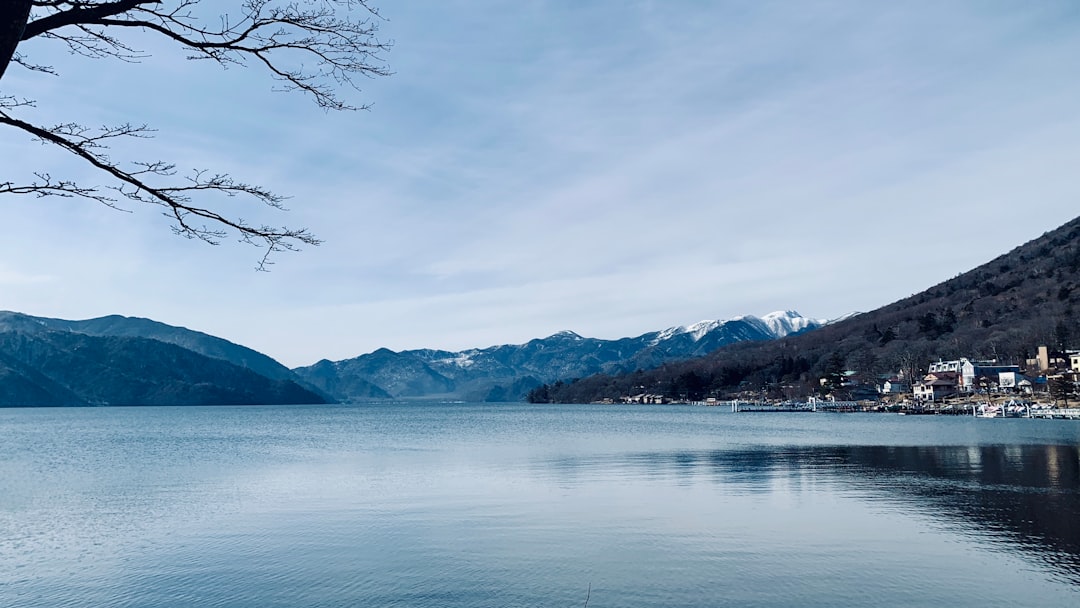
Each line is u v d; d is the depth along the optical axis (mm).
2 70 5695
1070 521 31250
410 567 25250
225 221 8500
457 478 48906
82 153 7438
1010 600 20938
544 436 101250
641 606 21047
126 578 24812
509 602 21594
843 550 26547
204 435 120438
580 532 30031
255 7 7844
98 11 6855
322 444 89812
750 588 22375
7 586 24094
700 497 38750
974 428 111312
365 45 8594
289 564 25938
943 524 30828
